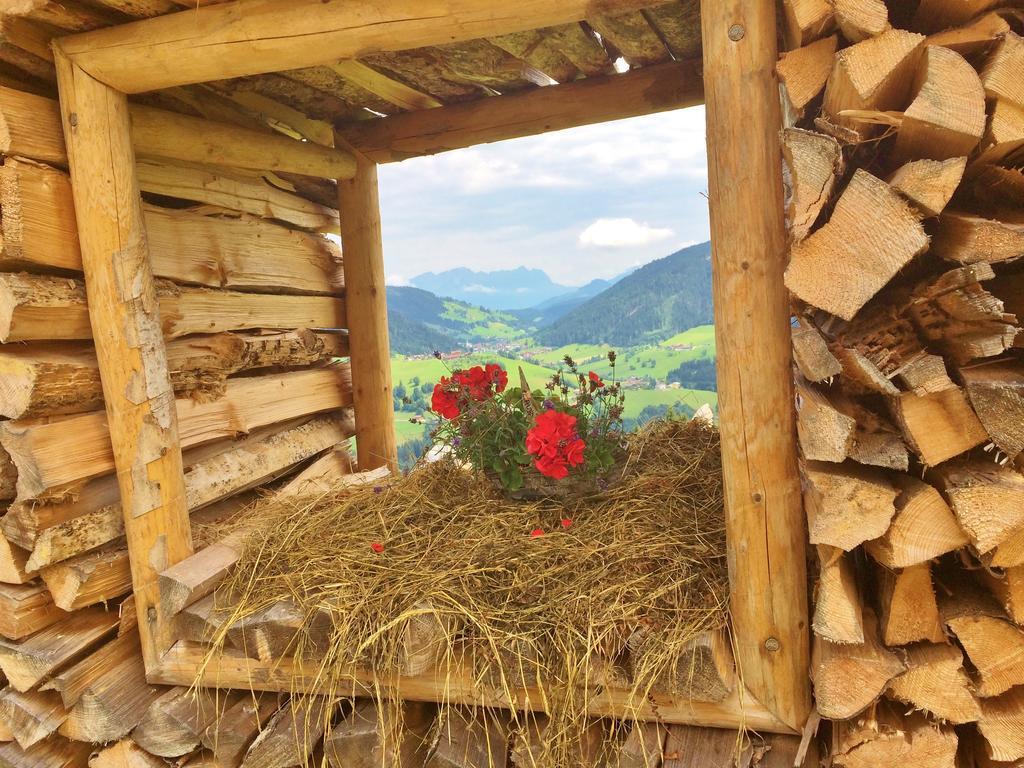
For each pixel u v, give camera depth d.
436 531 1.44
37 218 1.25
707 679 1.07
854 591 1.03
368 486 1.69
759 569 1.07
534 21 1.12
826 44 0.98
